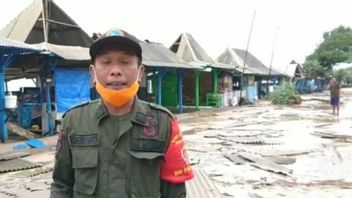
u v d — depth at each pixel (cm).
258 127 1784
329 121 2002
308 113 2530
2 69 1326
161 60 2333
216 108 3012
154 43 2688
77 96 1559
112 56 192
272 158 1047
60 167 202
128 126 190
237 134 1542
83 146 190
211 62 3209
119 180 187
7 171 912
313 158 1052
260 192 732
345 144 1273
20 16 1823
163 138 196
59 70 1513
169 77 2942
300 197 701
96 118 192
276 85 5109
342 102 3700
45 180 828
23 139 1405
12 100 1344
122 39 190
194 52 3078
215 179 826
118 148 189
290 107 3159
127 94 187
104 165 189
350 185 780
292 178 841
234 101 3394
